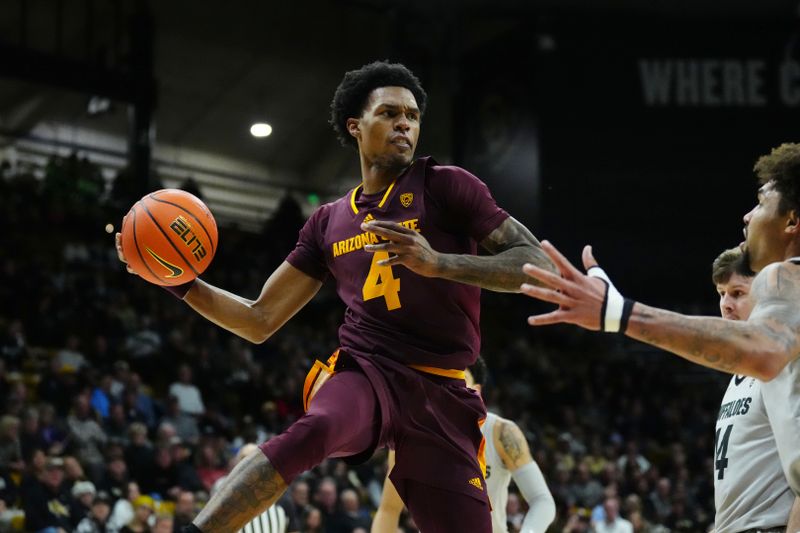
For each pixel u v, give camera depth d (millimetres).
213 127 30562
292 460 3484
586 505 16859
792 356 2977
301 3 28562
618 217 27078
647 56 27812
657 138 27547
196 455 14289
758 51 28016
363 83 4176
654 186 27328
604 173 27234
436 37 26547
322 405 3688
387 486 5609
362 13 29484
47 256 21297
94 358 17078
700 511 18016
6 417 12664
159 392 17172
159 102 29203
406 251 3428
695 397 24781
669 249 27141
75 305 18656
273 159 32156
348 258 4125
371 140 4113
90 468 12836
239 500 3424
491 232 3916
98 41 27578
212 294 4332
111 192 25328
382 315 4008
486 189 4016
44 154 27688
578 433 20359
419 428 3910
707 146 27625
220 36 28484
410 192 4047
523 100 27531
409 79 4203
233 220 31031
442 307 3967
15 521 11422
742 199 27547
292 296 4445
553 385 23000
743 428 3922
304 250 4406
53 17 26469
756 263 3639
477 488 3980
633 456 19047
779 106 27859
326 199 33312
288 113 31281
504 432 5945
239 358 18719
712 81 27844
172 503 13086
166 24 27781
